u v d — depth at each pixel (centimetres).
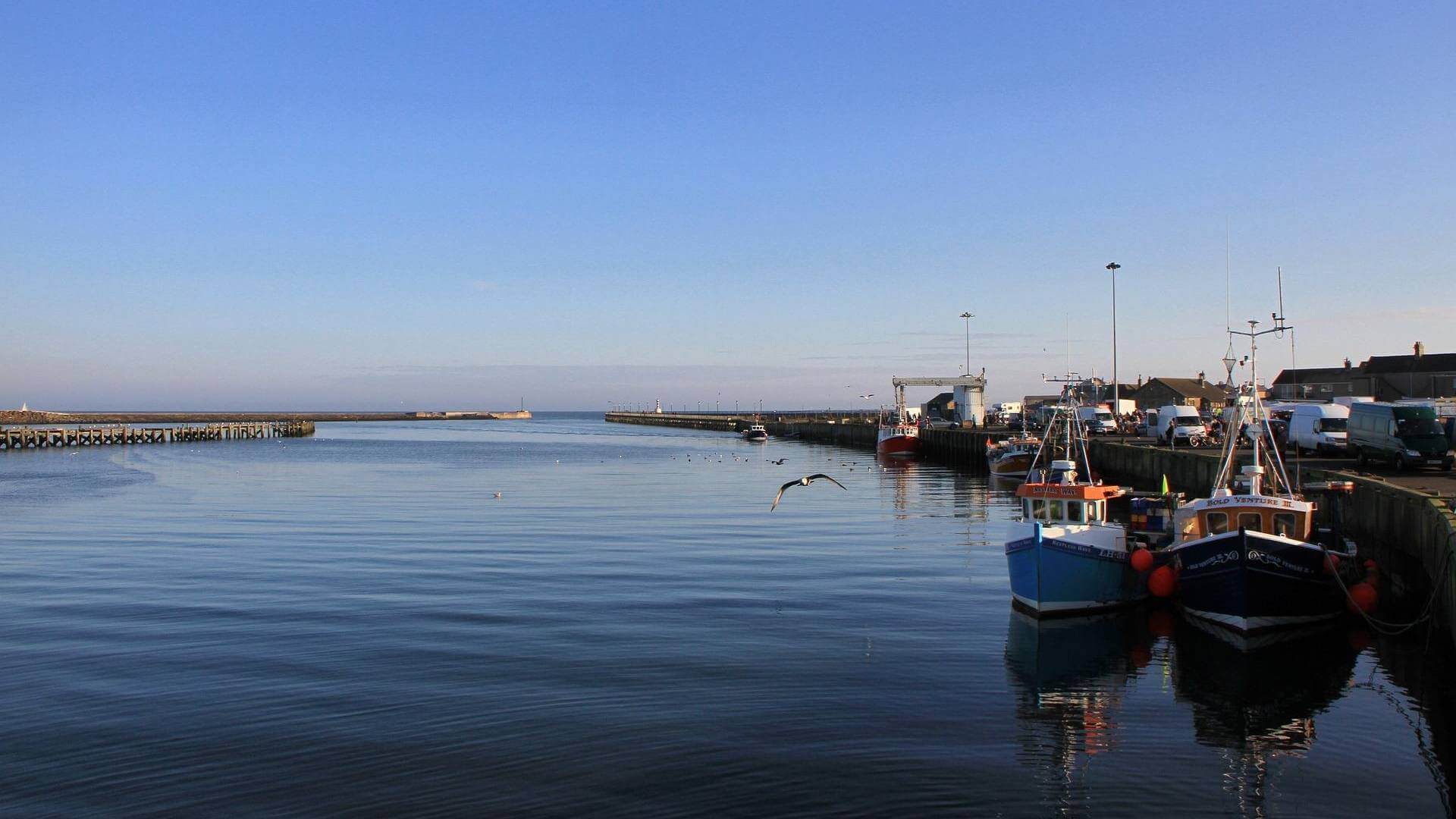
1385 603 2548
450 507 5262
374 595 2775
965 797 1432
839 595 2772
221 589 2870
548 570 3198
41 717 1758
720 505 5338
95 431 12950
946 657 2147
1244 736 1673
